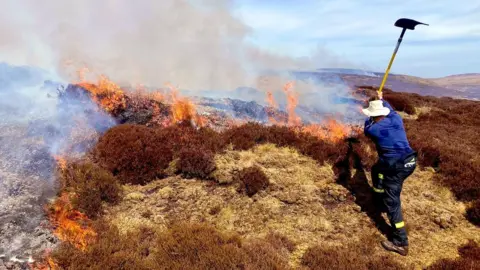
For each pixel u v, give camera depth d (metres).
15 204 5.90
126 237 5.27
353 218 6.27
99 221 5.67
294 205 6.57
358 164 7.86
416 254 5.39
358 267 4.77
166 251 4.89
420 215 6.46
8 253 4.72
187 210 6.32
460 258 5.16
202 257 4.72
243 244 5.30
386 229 5.96
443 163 8.12
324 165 7.97
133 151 7.44
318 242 5.59
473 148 10.18
